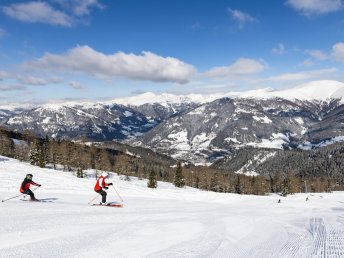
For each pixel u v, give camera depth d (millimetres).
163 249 10805
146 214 19531
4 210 17453
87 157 128500
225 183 157875
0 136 138125
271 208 35781
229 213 23531
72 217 16297
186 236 13117
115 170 130500
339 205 60875
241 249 11148
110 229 13750
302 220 20469
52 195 31078
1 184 38594
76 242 11227
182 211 23047
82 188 45094
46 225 13820
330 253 10305
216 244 11836
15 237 11461
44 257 9320
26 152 122625
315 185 190750
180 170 113312
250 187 162250
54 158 122000
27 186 23469
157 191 65375
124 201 29688
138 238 12352
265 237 13586
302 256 10023
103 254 9945
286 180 148625
